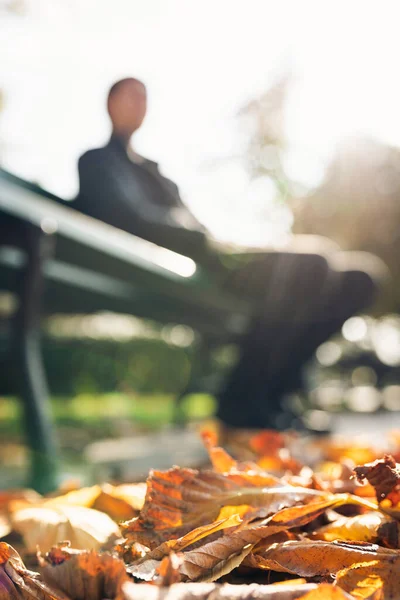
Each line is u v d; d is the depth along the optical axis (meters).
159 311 5.59
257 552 0.94
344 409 13.60
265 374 5.13
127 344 11.19
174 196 5.02
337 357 16.94
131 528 1.06
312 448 2.98
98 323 12.38
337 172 21.42
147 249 3.86
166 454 4.58
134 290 5.11
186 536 0.95
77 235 2.99
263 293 4.92
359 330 17.78
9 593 0.85
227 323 5.92
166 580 0.67
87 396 10.72
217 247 4.58
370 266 5.58
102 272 3.82
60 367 10.37
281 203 20.70
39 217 2.73
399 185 21.53
